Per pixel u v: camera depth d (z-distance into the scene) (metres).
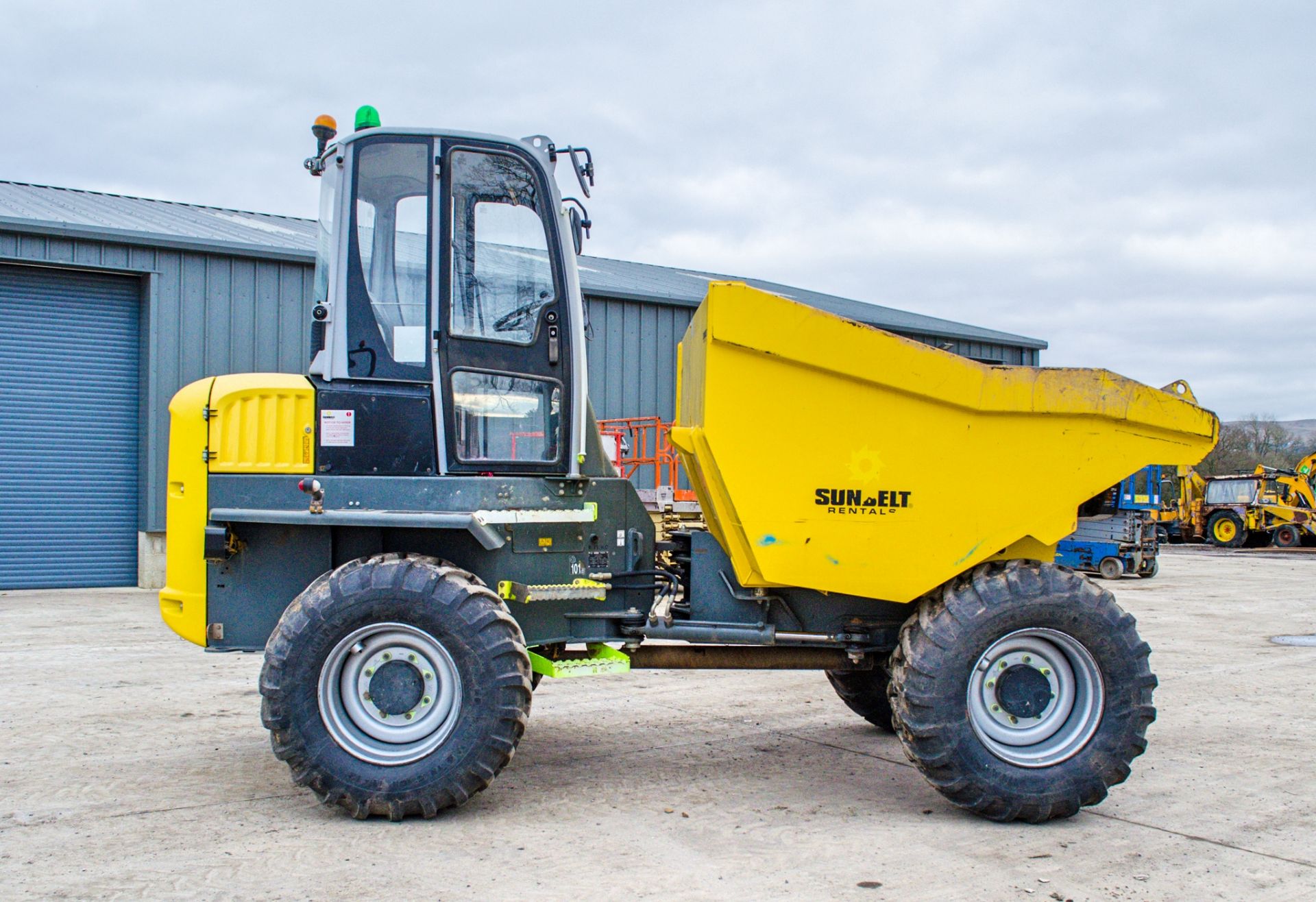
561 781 4.52
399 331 4.25
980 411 4.16
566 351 4.41
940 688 3.96
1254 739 5.53
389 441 4.21
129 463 12.39
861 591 4.19
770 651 4.62
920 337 18.62
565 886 3.28
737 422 4.09
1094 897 3.29
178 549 4.29
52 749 4.93
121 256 11.68
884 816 4.09
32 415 11.88
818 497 4.14
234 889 3.21
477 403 4.30
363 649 3.93
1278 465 44.94
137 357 12.34
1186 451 4.27
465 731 3.87
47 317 11.88
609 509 4.48
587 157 4.52
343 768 3.82
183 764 4.69
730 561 4.50
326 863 3.45
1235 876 3.48
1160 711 6.25
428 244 4.26
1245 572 18.62
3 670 7.04
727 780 4.59
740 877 3.39
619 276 16.91
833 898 3.23
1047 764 4.02
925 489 4.18
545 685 6.83
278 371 12.48
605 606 4.46
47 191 14.73
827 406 4.13
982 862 3.59
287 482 4.18
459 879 3.33
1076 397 4.16
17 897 3.13
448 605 3.88
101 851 3.55
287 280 12.54
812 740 5.38
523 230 4.38
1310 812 4.23
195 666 7.21
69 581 12.13
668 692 6.62
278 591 4.29
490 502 4.22
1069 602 4.05
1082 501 4.23
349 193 4.23
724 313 4.03
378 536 4.38
